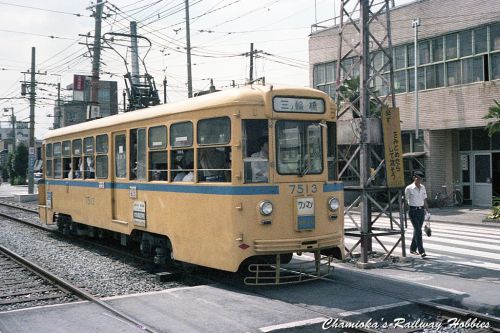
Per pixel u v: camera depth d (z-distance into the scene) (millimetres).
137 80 21641
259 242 7902
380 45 10844
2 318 6895
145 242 10602
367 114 10469
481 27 21922
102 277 9625
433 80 23938
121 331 6258
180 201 9031
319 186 8484
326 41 28281
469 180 24359
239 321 6551
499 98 21250
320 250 8625
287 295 7832
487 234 15523
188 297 7793
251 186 7969
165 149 9539
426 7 23906
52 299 8180
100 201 12266
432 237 14805
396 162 10609
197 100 8781
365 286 8383
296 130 8367
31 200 32750
